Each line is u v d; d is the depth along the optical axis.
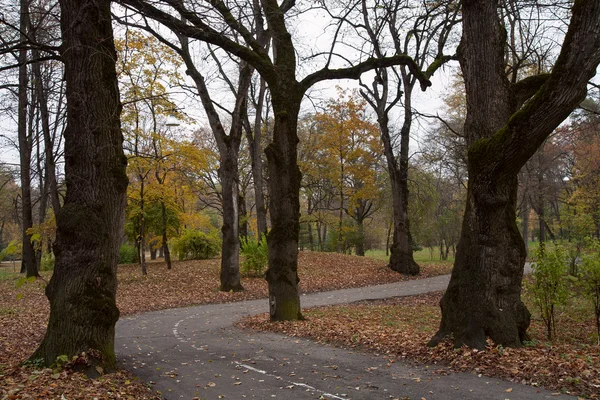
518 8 12.06
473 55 8.14
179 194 25.83
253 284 21.67
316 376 6.79
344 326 10.60
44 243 25.19
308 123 36.72
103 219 6.93
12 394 5.11
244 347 9.06
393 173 25.81
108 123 7.11
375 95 25.67
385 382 6.32
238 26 10.82
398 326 10.92
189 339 10.27
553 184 31.52
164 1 8.13
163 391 6.25
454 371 6.66
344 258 29.50
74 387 5.61
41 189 26.83
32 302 17.08
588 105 24.55
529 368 6.32
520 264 7.81
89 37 7.00
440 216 40.38
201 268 25.84
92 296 6.70
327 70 12.11
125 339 10.44
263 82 27.23
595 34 6.23
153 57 19.11
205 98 19.31
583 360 6.56
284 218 11.83
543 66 15.05
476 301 7.62
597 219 25.97
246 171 37.62
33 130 25.52
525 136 6.93
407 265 25.50
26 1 9.81
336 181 34.38
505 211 7.87
